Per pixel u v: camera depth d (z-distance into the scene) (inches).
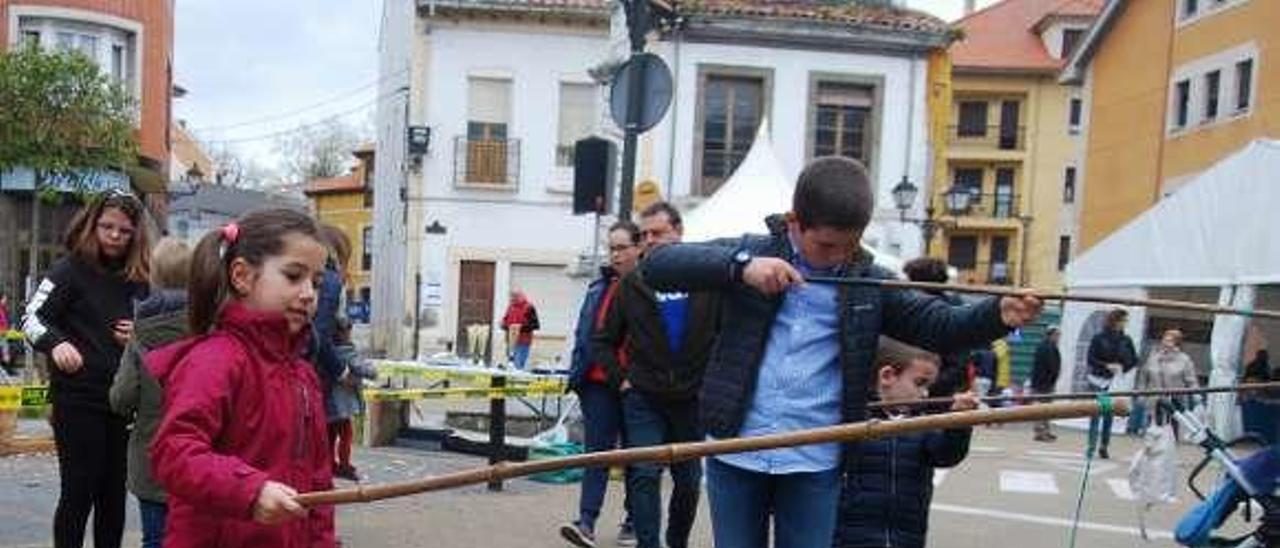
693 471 240.2
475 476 116.7
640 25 379.9
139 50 982.4
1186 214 641.0
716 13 946.1
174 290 173.0
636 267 237.5
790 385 143.9
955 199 1374.3
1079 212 1244.5
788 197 573.0
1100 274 724.0
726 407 146.2
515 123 1039.6
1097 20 1184.2
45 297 187.9
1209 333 675.4
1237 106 985.5
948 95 984.3
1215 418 532.7
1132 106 1146.7
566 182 1042.1
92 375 188.1
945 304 143.3
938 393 177.3
